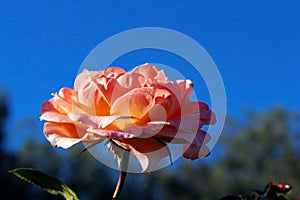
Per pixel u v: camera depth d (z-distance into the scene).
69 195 0.66
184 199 10.59
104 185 10.94
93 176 10.95
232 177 10.21
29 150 11.09
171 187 10.71
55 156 11.12
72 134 0.65
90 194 10.88
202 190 10.34
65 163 11.09
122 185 0.65
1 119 10.99
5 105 11.02
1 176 10.62
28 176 0.66
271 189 0.83
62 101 0.66
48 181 0.66
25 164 11.04
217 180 10.31
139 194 10.90
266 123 10.27
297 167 9.84
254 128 10.27
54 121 0.65
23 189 10.13
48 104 0.66
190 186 10.51
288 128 10.12
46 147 11.22
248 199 0.83
